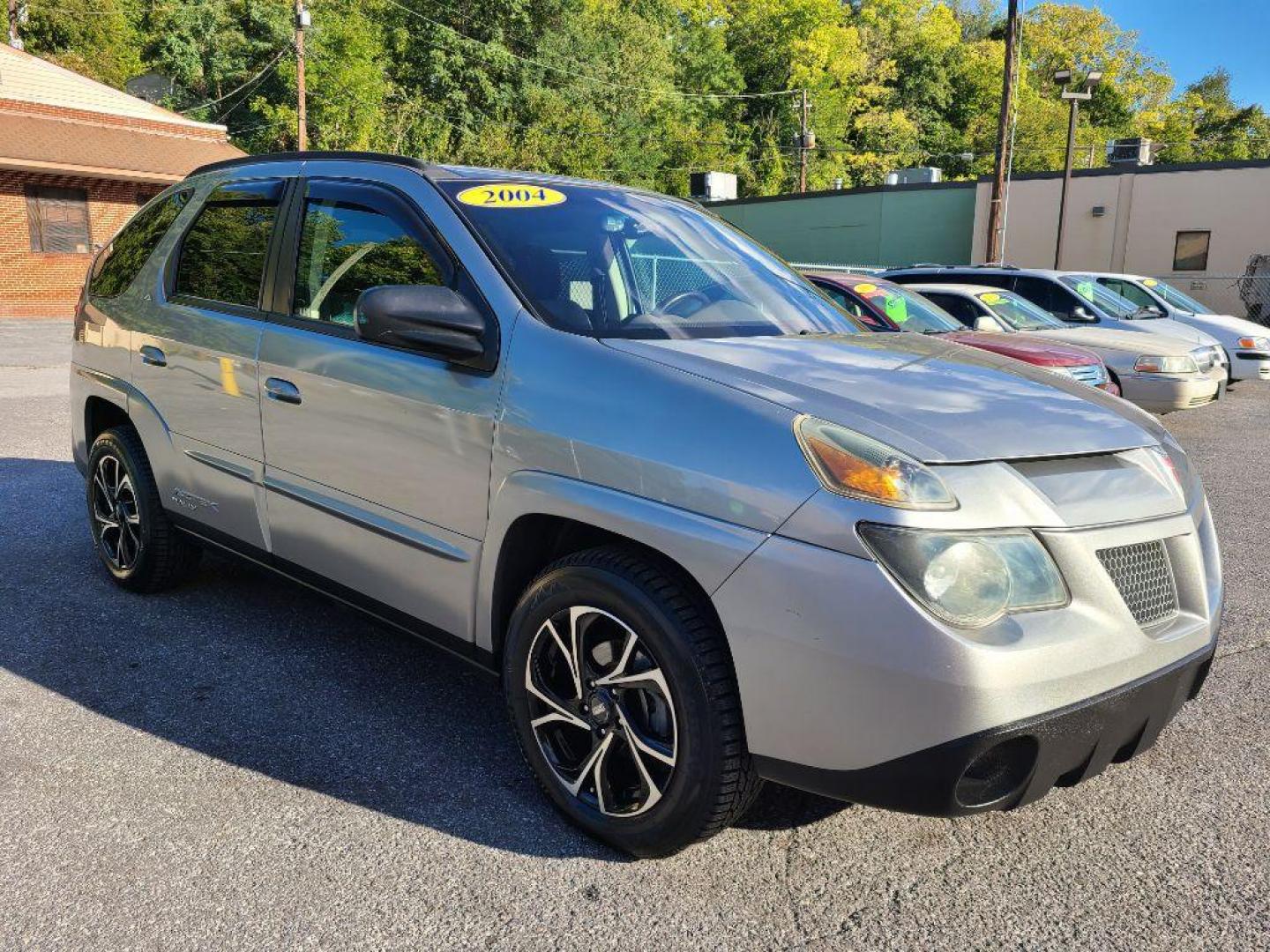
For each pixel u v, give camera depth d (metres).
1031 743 2.10
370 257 3.18
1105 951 2.21
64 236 23.38
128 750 3.01
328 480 3.19
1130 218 30.61
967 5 96.44
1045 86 88.81
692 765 2.29
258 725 3.19
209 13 48.00
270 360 3.36
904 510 2.05
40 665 3.61
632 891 2.39
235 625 4.05
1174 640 2.33
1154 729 2.36
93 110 25.58
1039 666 2.06
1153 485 2.44
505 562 2.69
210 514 3.79
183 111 47.84
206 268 3.87
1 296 22.34
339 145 47.66
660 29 65.88
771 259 3.77
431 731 3.19
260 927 2.23
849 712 2.08
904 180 36.59
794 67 71.31
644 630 2.33
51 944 2.16
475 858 2.51
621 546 2.48
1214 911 2.37
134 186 24.47
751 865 2.52
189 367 3.75
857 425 2.23
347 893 2.36
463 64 52.69
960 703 1.99
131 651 3.76
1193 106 92.88
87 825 2.61
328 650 3.83
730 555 2.19
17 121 23.80
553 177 3.53
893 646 2.02
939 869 2.52
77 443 4.64
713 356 2.58
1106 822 2.77
